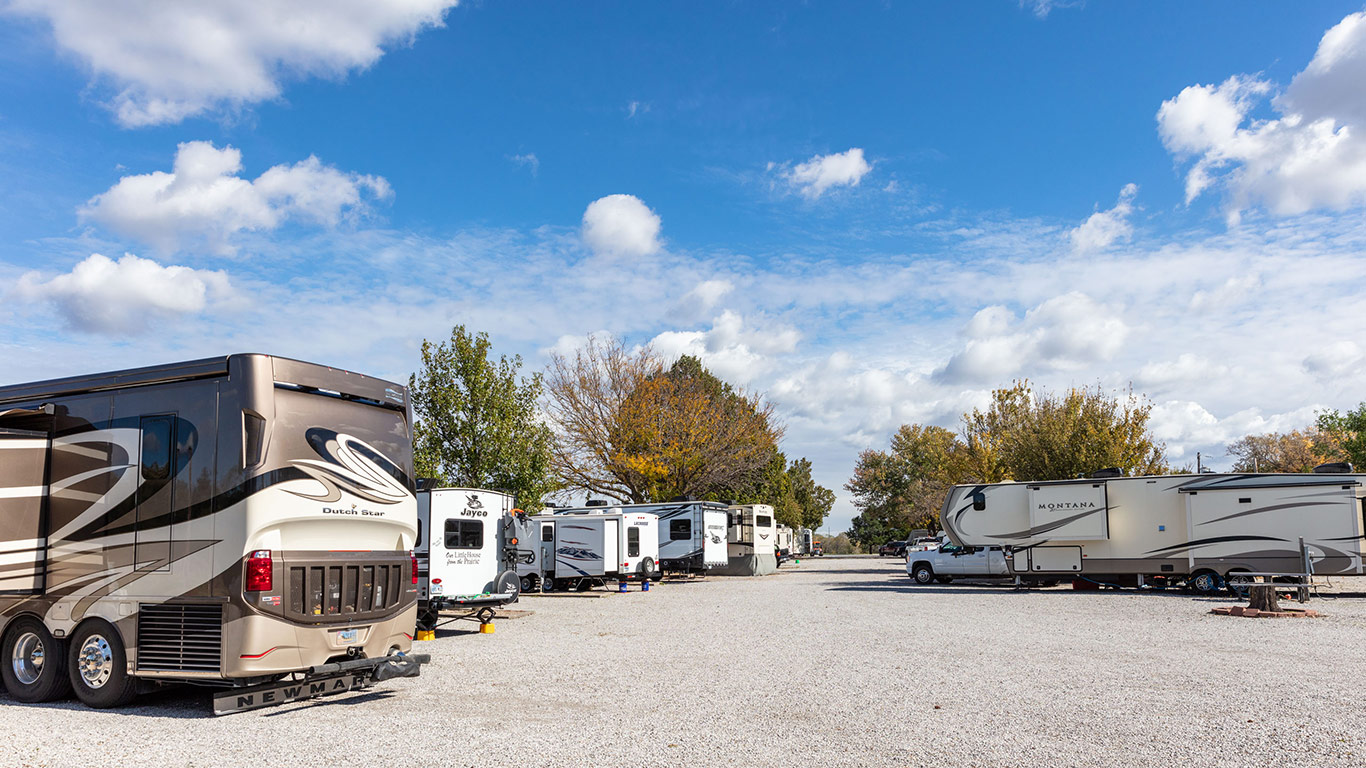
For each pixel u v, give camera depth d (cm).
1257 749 620
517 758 614
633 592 2661
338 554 850
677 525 3294
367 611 875
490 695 875
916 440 8088
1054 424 3397
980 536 2547
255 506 774
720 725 719
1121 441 3234
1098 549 2370
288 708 809
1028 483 2489
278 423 806
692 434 3894
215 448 794
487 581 1645
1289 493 2148
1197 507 2239
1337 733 663
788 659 1111
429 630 1500
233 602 764
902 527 8050
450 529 1577
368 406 923
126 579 810
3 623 868
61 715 782
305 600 809
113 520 826
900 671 999
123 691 799
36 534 850
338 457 863
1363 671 967
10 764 605
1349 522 2086
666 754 623
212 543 780
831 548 9469
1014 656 1112
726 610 1886
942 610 1800
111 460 838
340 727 722
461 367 2225
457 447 2208
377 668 860
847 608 1873
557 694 877
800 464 7488
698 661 1107
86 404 860
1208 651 1143
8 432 844
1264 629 1398
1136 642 1247
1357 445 3656
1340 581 2603
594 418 3881
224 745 659
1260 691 844
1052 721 720
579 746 649
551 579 2772
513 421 2248
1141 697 821
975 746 639
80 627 829
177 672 779
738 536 3612
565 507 3198
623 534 2752
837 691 874
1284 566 2131
